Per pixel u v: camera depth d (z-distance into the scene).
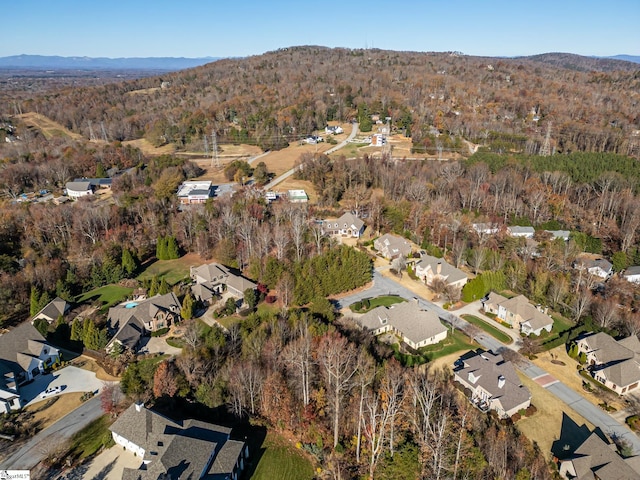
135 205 118.50
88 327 70.19
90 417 56.97
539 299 87.06
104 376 65.38
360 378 55.84
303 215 111.50
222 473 45.31
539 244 107.94
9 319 80.19
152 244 109.31
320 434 52.03
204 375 60.06
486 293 90.69
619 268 99.62
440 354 70.75
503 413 56.84
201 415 55.91
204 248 105.44
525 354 71.00
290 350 59.44
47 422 56.06
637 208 112.12
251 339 63.47
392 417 48.12
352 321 77.25
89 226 104.88
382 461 49.00
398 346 72.44
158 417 50.62
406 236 117.12
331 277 87.75
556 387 63.72
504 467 47.28
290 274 87.12
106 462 49.59
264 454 51.12
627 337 70.56
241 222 107.44
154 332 75.12
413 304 78.69
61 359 69.19
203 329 75.12
